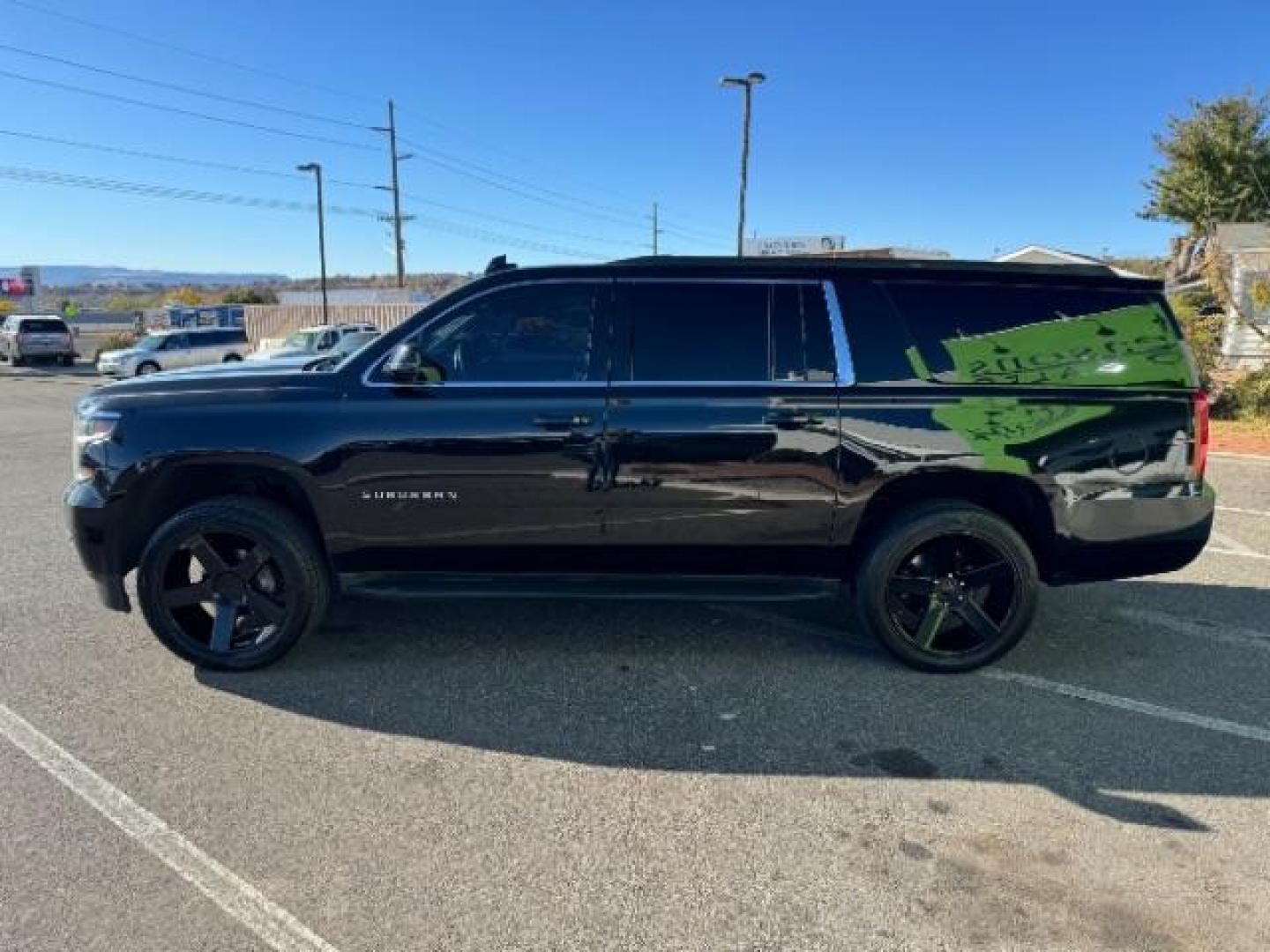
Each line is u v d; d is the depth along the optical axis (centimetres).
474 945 242
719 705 390
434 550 412
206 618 441
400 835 291
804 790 322
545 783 325
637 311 410
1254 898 263
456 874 271
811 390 404
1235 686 413
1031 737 362
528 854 282
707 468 402
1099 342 409
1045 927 251
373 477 404
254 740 354
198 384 414
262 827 295
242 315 4859
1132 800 316
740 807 310
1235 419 1338
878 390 404
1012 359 407
